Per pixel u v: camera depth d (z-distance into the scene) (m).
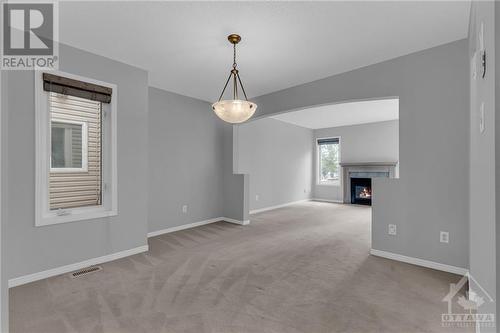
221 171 5.45
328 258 3.17
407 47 2.85
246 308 2.05
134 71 3.36
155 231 4.26
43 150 2.67
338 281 2.53
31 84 2.53
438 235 2.80
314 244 3.75
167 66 3.37
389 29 2.49
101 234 3.04
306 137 8.55
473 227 1.92
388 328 1.80
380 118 7.05
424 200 2.89
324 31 2.53
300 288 2.38
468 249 2.59
